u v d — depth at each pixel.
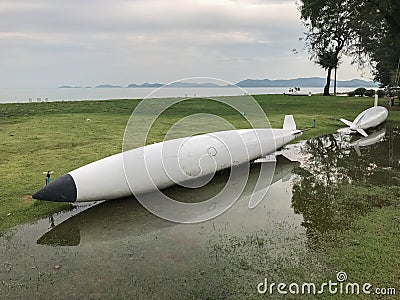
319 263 4.15
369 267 4.05
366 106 23.92
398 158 9.67
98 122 14.92
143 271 4.02
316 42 40.00
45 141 10.81
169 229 5.18
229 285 3.73
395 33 21.11
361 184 7.33
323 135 13.34
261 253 4.41
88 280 3.84
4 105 20.92
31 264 4.17
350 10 20.61
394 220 5.44
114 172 5.98
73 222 5.38
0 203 5.93
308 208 6.01
